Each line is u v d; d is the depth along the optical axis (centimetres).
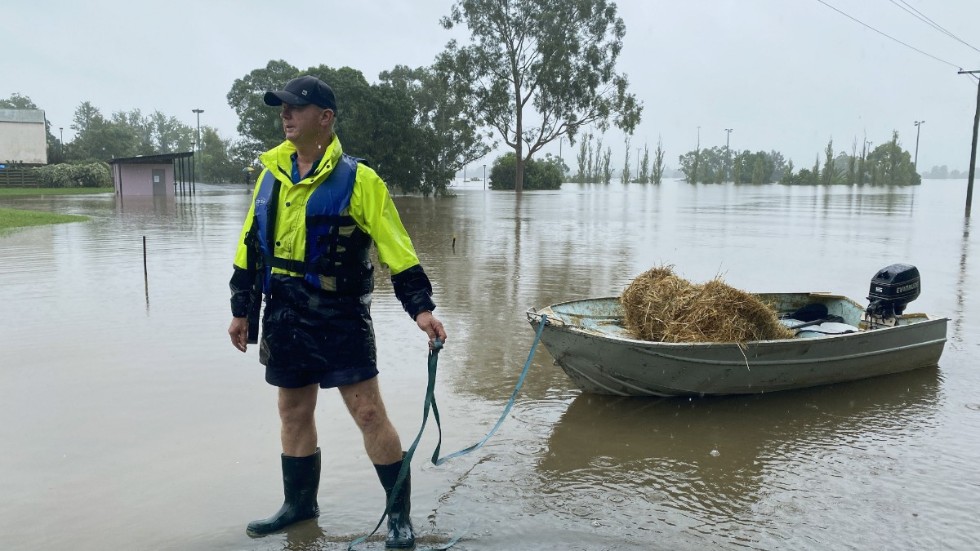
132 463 450
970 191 2895
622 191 6856
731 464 466
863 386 634
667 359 559
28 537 359
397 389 604
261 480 429
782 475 450
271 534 363
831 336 601
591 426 532
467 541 357
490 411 559
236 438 493
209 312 885
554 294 1054
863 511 401
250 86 5916
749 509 402
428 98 6109
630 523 382
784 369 592
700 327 587
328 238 316
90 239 1758
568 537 363
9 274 1186
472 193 5938
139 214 2731
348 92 4100
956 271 1345
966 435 520
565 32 5234
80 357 685
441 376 643
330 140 332
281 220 321
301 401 355
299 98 314
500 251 1616
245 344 355
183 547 351
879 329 623
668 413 563
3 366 654
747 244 1805
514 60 5366
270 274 327
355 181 321
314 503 378
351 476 432
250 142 6081
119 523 375
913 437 516
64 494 407
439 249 1652
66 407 550
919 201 4544
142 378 623
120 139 9462
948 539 370
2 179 5291
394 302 973
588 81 5241
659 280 652
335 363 324
